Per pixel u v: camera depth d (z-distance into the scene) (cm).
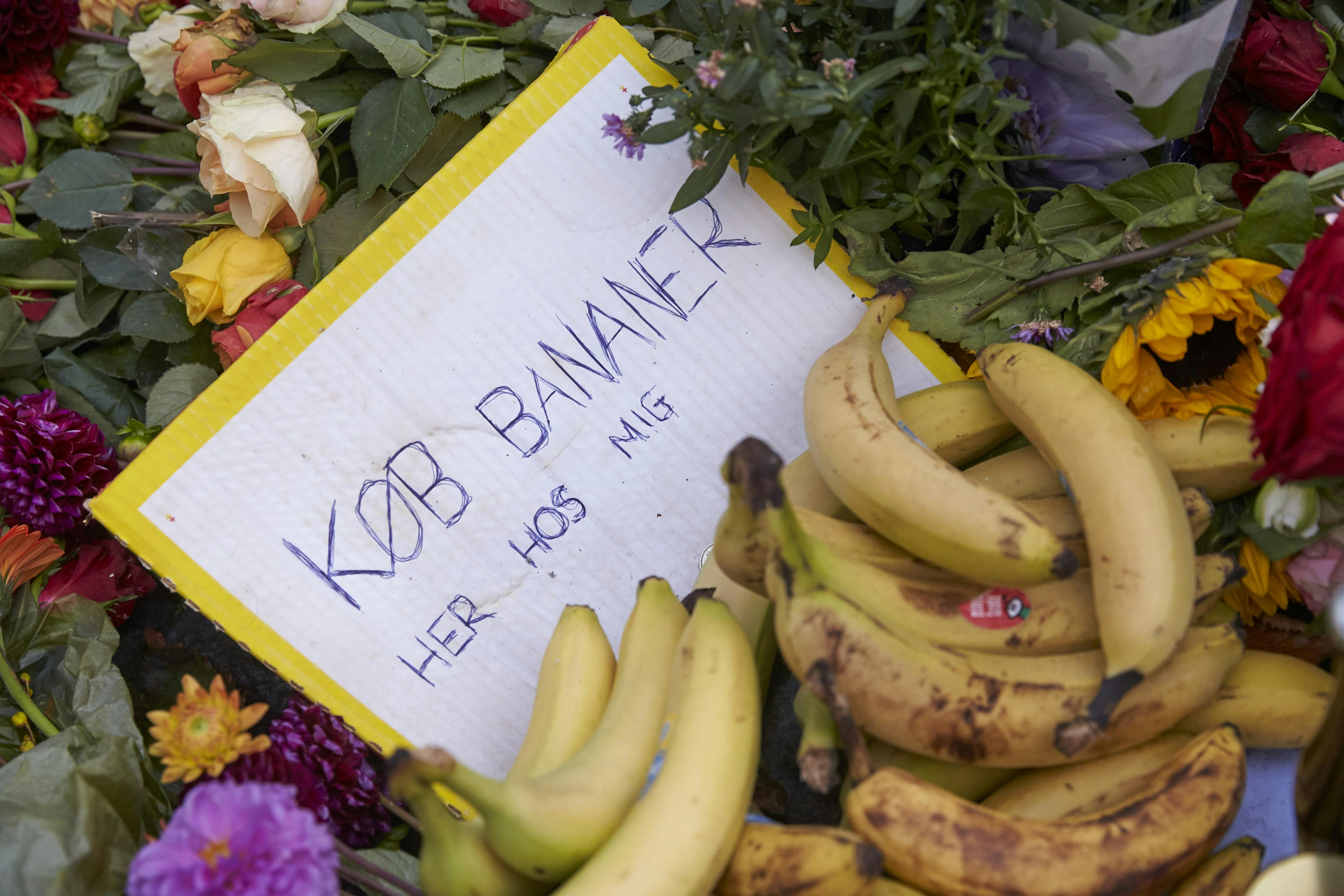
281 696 67
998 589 45
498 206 57
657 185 58
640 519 59
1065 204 56
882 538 48
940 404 54
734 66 46
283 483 57
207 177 65
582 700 48
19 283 72
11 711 61
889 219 56
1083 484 44
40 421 61
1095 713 39
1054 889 37
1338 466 39
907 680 40
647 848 38
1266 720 46
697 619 45
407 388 58
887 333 59
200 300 64
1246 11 46
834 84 46
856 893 37
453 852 40
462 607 58
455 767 37
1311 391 37
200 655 68
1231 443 49
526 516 59
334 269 60
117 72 75
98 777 50
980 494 42
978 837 38
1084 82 52
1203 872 43
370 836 59
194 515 56
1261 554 52
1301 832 43
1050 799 44
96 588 65
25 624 63
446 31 67
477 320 58
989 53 47
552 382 59
